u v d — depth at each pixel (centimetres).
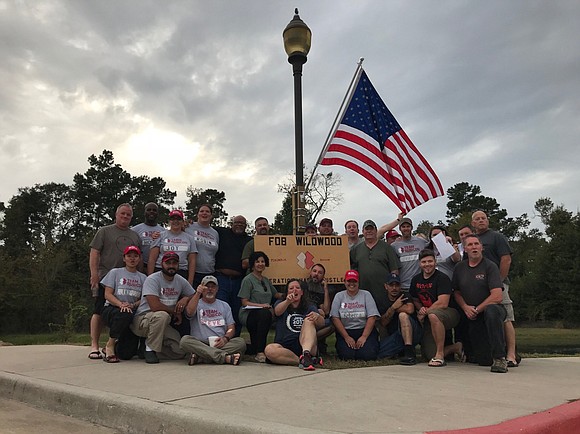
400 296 680
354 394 419
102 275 682
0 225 6962
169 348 640
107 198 6969
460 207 7419
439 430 308
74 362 638
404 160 930
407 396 412
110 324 625
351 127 907
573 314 4031
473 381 491
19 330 3478
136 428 375
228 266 765
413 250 785
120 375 527
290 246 769
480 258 628
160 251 704
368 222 767
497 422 329
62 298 3434
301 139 834
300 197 825
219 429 325
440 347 624
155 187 7244
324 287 752
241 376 511
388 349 660
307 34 847
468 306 621
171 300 645
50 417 429
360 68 931
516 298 4394
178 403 385
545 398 411
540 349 1684
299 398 403
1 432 376
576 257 4050
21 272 3759
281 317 645
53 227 7262
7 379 527
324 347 729
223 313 645
